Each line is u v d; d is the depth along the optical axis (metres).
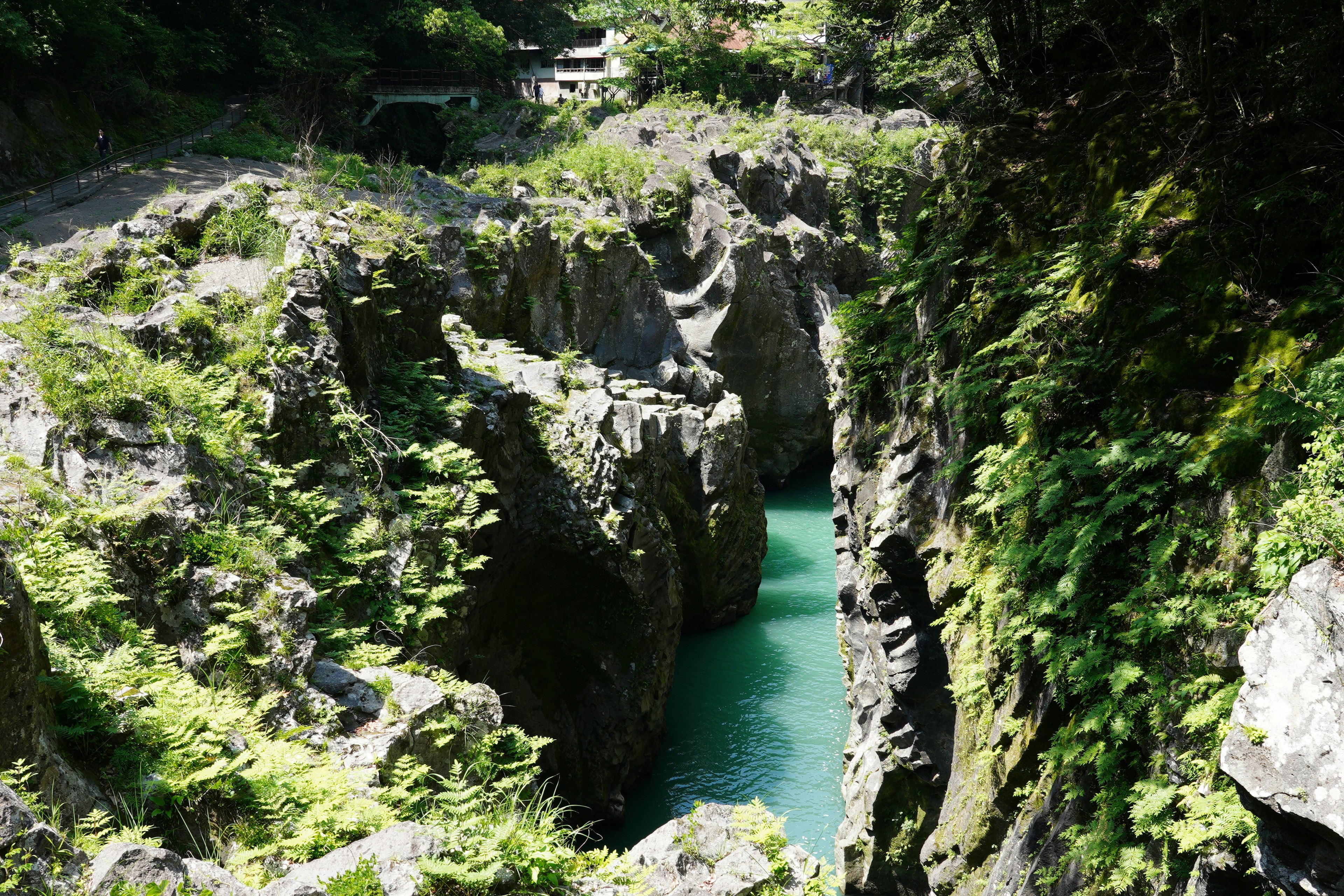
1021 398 11.56
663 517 25.44
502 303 29.27
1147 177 12.20
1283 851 6.24
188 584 11.19
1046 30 16.86
